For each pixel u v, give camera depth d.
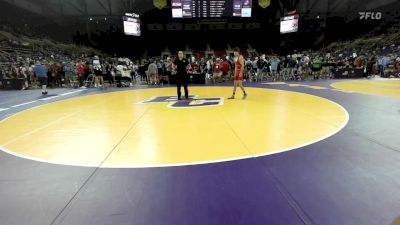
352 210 2.45
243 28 41.75
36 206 2.65
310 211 2.44
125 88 15.19
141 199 2.72
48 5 33.06
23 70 16.41
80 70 16.97
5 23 27.72
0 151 4.29
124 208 2.57
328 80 17.52
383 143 4.28
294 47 37.97
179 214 2.45
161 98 10.44
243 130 5.29
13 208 2.63
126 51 41.88
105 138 4.93
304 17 35.12
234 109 7.61
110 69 16.86
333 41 36.06
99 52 39.09
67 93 13.34
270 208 2.50
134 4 36.56
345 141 4.41
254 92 11.71
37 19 32.41
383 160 3.59
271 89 12.84
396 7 29.59
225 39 44.19
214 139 4.72
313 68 18.33
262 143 4.42
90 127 5.83
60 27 35.78
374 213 2.40
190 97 10.46
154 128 5.61
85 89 15.23
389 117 6.19
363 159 3.63
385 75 19.39
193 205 2.59
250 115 6.73
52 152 4.20
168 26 41.03
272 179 3.09
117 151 4.19
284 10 34.28
